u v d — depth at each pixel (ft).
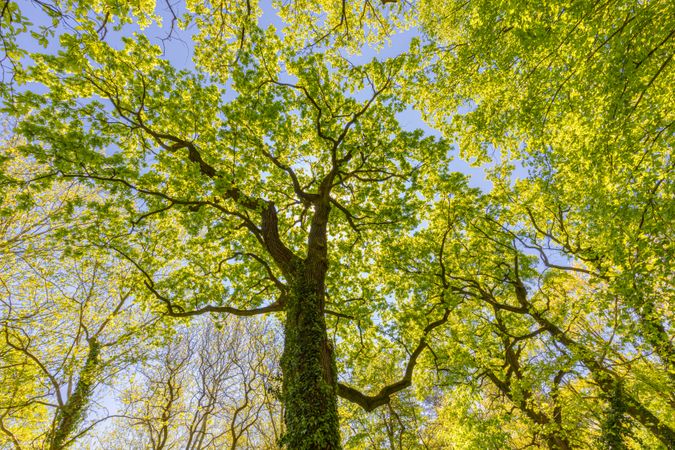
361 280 49.24
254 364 71.15
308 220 47.60
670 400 36.94
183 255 44.50
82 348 48.60
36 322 46.65
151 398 59.00
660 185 24.00
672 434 35.55
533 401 47.85
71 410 43.57
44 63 27.25
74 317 52.06
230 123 35.63
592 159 23.85
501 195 52.85
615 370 40.22
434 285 46.78
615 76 20.08
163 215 38.65
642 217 24.86
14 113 26.02
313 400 23.77
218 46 38.78
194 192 38.04
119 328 55.31
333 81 43.01
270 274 35.53
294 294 29.63
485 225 51.65
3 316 44.65
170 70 33.73
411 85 40.86
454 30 37.76
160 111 35.40
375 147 42.37
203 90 35.29
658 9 18.37
